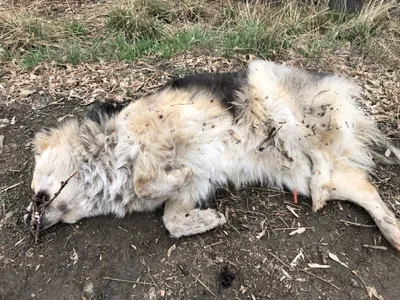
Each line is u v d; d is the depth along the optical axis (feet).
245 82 2.97
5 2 6.04
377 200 2.72
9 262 2.66
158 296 2.43
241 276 2.48
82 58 4.64
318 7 5.58
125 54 4.61
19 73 4.43
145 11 5.60
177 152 2.75
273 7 5.63
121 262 2.59
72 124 2.91
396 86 3.97
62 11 6.04
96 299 2.45
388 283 2.44
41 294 2.50
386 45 4.74
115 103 3.01
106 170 2.77
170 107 2.80
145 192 2.59
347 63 4.44
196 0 5.96
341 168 2.91
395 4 5.52
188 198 2.80
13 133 3.56
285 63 4.38
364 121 3.15
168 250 2.62
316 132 2.87
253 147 2.88
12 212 2.95
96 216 2.85
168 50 4.57
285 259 2.54
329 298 2.38
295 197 2.86
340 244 2.61
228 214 2.79
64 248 2.69
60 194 2.69
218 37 4.81
